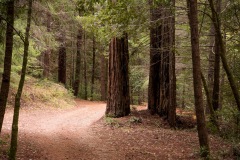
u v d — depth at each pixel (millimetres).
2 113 8922
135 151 11258
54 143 11969
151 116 18016
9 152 9203
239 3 12688
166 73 17578
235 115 12445
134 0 10617
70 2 19203
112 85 17656
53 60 37625
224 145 12055
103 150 11352
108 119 16578
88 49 37438
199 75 9078
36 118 17656
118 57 17562
